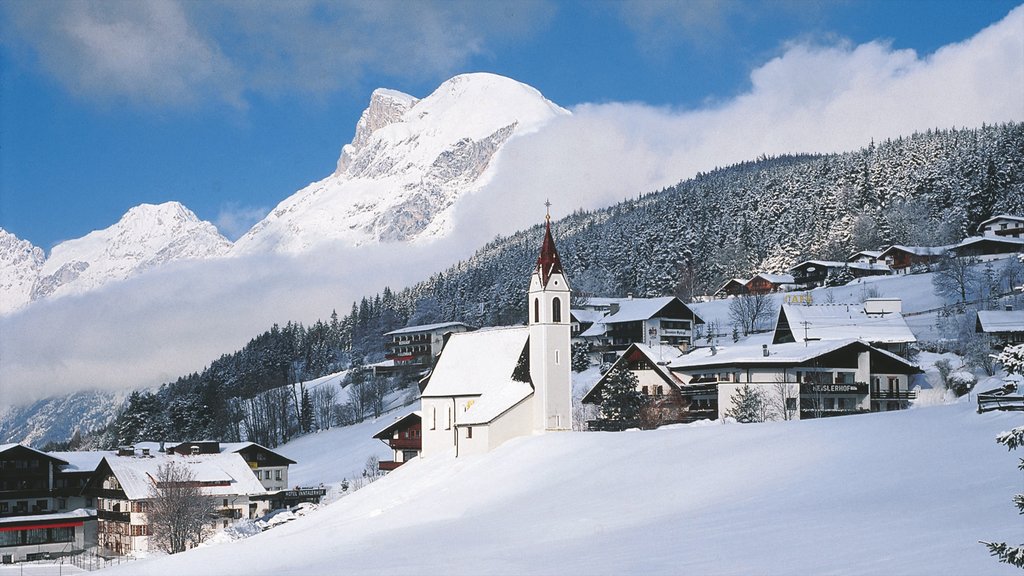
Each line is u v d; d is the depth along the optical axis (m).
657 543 39.41
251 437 177.38
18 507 110.38
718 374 107.38
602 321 177.88
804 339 122.44
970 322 136.12
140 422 186.50
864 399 105.69
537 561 38.50
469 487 70.06
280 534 69.38
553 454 72.69
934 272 182.12
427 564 40.94
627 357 109.50
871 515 38.84
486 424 85.31
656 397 103.19
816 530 37.34
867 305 139.38
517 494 64.00
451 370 96.69
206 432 182.75
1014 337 115.50
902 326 129.25
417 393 187.12
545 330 88.56
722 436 65.56
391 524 63.72
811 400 101.75
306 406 183.88
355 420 175.75
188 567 52.53
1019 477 41.16
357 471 132.12
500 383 90.94
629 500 53.34
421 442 107.44
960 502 38.56
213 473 104.50
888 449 52.44
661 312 173.12
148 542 93.75
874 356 108.44
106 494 105.19
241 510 104.00
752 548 35.53
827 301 179.38
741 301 186.00
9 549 101.62
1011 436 21.97
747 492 49.44
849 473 48.81
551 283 89.19
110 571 55.25
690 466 58.72
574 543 42.88
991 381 108.44
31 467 111.94
